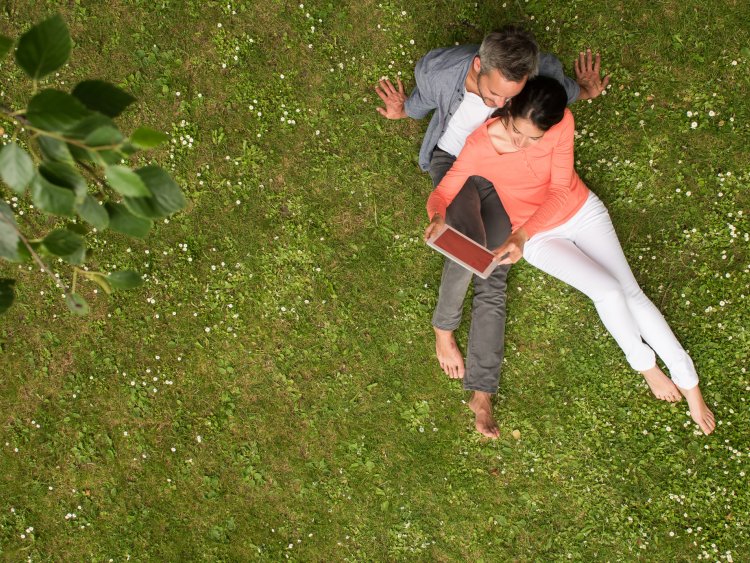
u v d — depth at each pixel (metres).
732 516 3.76
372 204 3.99
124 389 4.06
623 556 3.84
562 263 3.38
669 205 3.86
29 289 4.09
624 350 3.54
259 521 4.01
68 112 1.06
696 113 3.81
